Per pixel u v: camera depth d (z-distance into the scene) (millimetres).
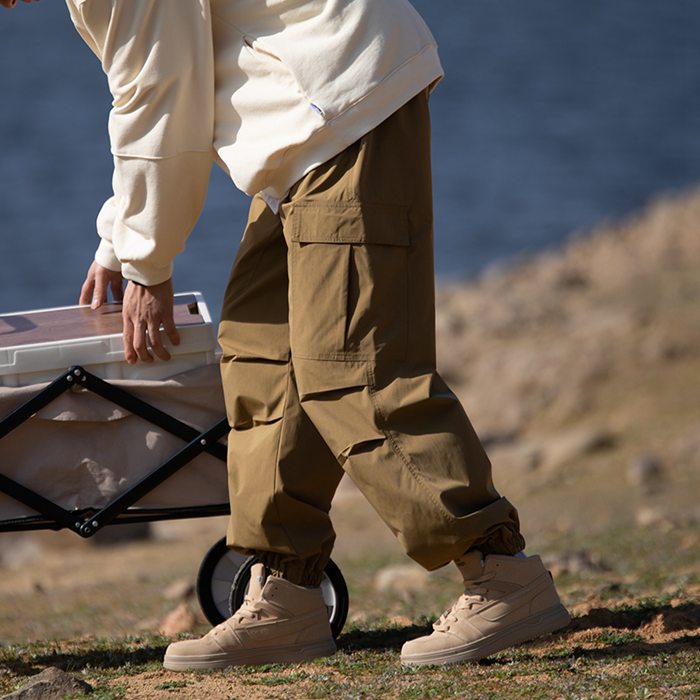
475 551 11312
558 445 40344
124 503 11922
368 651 12516
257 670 11820
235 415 11797
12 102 195500
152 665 12453
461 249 103188
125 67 11094
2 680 12359
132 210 11422
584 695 10234
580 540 25672
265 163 11078
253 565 12391
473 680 10883
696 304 55531
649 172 131125
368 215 10883
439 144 152750
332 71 10922
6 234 107250
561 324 56625
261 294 11906
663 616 12961
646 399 44562
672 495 32562
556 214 114188
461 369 52781
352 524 34344
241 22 11320
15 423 11602
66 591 24281
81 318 12914
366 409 10844
